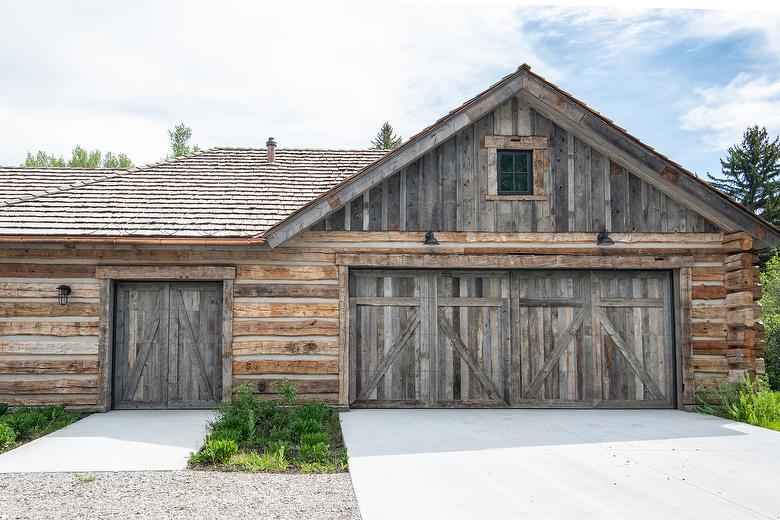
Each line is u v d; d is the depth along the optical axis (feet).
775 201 115.44
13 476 19.39
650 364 33.81
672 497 17.31
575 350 33.65
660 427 27.78
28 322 31.65
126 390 32.50
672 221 33.96
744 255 32.65
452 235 33.14
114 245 31.12
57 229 31.76
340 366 32.09
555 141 34.06
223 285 32.35
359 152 48.62
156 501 16.92
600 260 33.42
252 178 41.37
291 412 29.07
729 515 15.89
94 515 15.78
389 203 33.09
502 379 33.30
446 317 33.40
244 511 16.10
